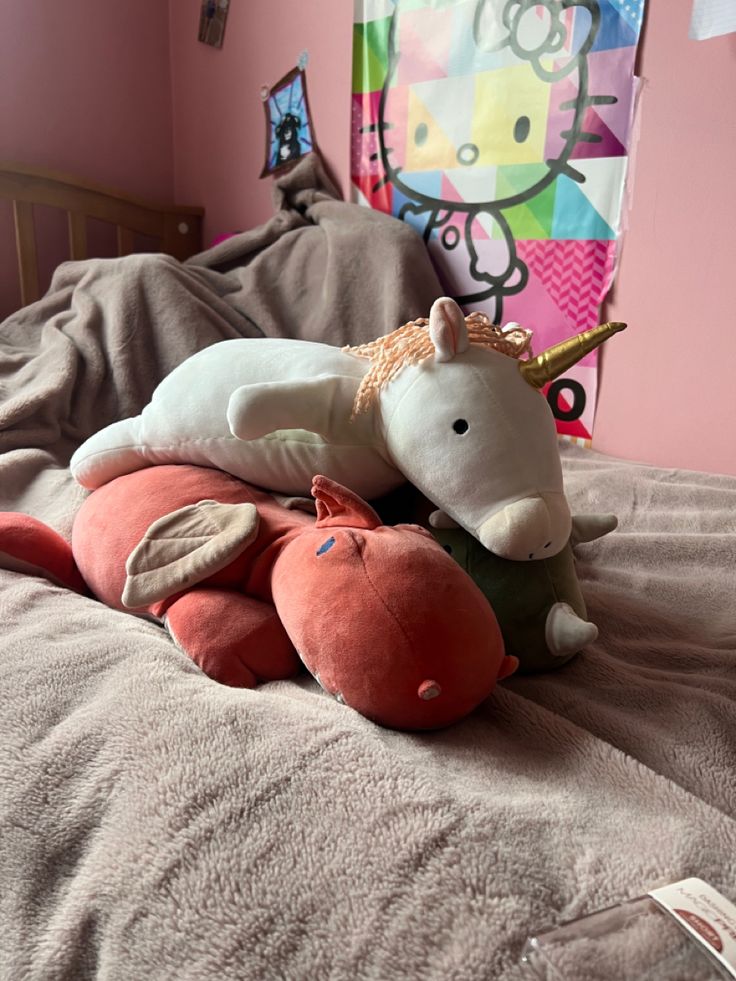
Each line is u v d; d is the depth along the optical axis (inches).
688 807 20.8
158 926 17.3
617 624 34.2
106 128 81.1
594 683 28.7
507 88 55.4
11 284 76.6
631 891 17.7
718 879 18.4
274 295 65.2
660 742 24.9
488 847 18.1
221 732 21.0
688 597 37.0
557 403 57.2
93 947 18.0
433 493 27.1
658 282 50.3
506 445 26.0
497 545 25.5
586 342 27.5
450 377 26.7
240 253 70.7
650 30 47.8
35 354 58.7
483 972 15.5
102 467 34.5
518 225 56.8
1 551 32.1
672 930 15.6
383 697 22.4
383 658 22.3
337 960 16.1
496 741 23.9
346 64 66.7
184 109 84.4
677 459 51.8
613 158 50.8
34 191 73.2
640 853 18.8
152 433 33.1
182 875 17.8
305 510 31.1
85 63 78.1
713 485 47.3
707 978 14.6
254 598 27.7
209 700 22.5
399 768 20.1
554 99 52.9
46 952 17.9
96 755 21.2
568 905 17.5
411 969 15.7
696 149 47.0
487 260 59.4
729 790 23.2
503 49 55.1
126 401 55.6
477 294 60.7
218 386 31.4
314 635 23.6
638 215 50.4
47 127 77.0
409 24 60.9
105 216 78.3
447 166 60.7
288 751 20.3
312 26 68.8
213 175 83.1
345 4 65.4
